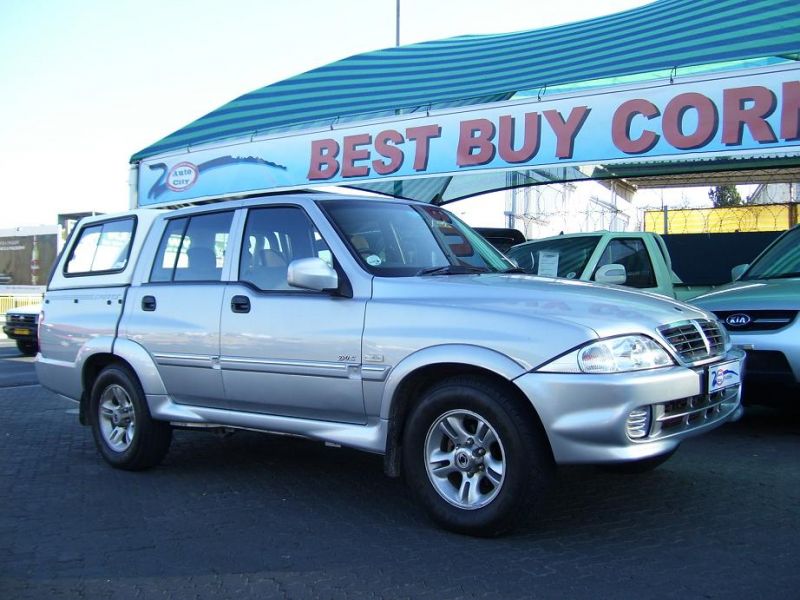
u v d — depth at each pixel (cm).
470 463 416
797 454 600
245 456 643
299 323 478
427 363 417
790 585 352
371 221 511
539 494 398
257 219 534
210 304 531
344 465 607
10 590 369
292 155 1379
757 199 2205
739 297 647
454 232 559
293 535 440
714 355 443
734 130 958
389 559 396
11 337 1688
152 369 564
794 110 918
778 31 997
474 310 418
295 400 483
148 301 577
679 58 1034
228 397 523
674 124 998
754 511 462
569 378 379
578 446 380
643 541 414
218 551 417
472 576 370
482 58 1384
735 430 691
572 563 383
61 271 677
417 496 433
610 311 405
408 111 1255
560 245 885
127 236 626
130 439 590
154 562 403
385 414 441
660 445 392
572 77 1112
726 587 351
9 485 562
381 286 457
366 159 1288
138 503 512
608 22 1322
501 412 397
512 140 1134
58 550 423
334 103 1413
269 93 1534
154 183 1600
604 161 1055
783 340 604
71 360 633
